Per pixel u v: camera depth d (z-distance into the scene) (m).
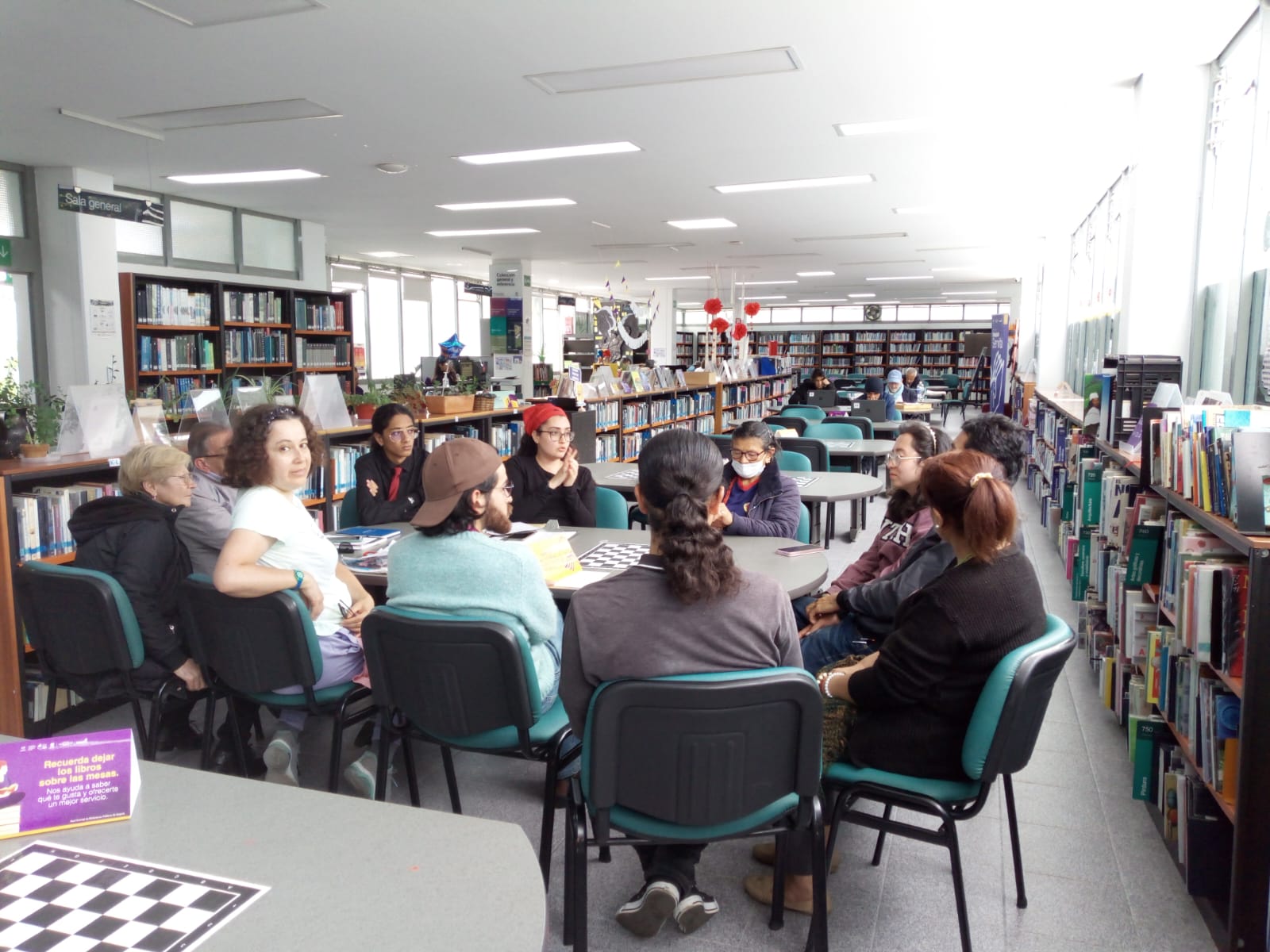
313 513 4.84
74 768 1.15
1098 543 4.05
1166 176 4.61
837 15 3.83
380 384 6.32
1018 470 3.04
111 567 2.54
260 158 6.63
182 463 2.75
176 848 1.09
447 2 3.67
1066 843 2.49
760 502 3.65
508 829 1.15
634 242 11.41
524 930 0.94
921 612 1.86
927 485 1.94
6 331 7.03
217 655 2.37
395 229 10.40
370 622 2.01
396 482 4.06
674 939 2.03
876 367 23.91
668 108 5.24
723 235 10.73
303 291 9.50
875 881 2.29
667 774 1.61
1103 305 7.73
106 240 7.29
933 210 8.82
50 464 3.20
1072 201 8.16
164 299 7.84
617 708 1.56
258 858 1.07
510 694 1.93
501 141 6.07
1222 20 3.89
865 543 6.52
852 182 7.43
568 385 7.55
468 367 8.31
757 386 13.41
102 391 3.58
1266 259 3.59
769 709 1.59
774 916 2.05
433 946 0.91
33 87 4.88
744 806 1.65
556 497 3.76
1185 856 2.25
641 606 1.62
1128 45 4.19
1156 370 3.78
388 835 1.13
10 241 6.85
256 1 3.66
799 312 24.58
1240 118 4.12
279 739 2.44
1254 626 1.81
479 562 2.01
